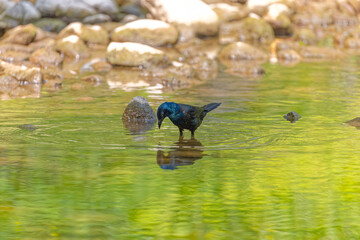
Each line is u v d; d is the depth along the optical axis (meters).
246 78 51.22
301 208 18.62
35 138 27.53
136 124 31.17
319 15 95.62
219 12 85.94
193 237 16.55
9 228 17.00
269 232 16.89
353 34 81.88
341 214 18.16
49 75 49.81
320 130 29.75
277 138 27.86
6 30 73.44
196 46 75.06
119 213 18.22
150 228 17.14
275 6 90.25
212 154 24.92
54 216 17.91
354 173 22.16
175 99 39.59
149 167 22.91
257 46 76.81
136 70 55.53
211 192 20.08
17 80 46.84
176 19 78.69
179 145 26.44
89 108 35.78
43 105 36.66
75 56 63.66
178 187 20.53
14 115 33.19
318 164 23.39
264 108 36.19
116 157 24.31
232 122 31.67
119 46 57.69
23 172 22.09
